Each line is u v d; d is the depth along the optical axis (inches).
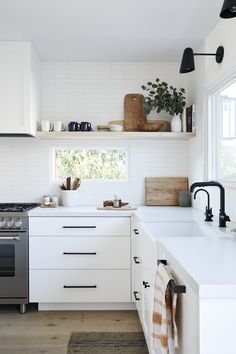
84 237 128.3
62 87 150.5
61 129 142.1
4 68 129.6
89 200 151.6
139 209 135.9
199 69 131.6
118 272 128.8
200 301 43.5
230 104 110.1
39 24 113.9
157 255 75.0
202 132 128.0
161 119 152.4
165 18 108.7
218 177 121.0
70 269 128.3
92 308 131.5
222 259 56.1
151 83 144.4
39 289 127.8
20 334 111.1
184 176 152.8
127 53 141.0
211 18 108.0
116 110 151.3
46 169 150.0
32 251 127.6
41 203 148.7
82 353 99.6
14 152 149.5
